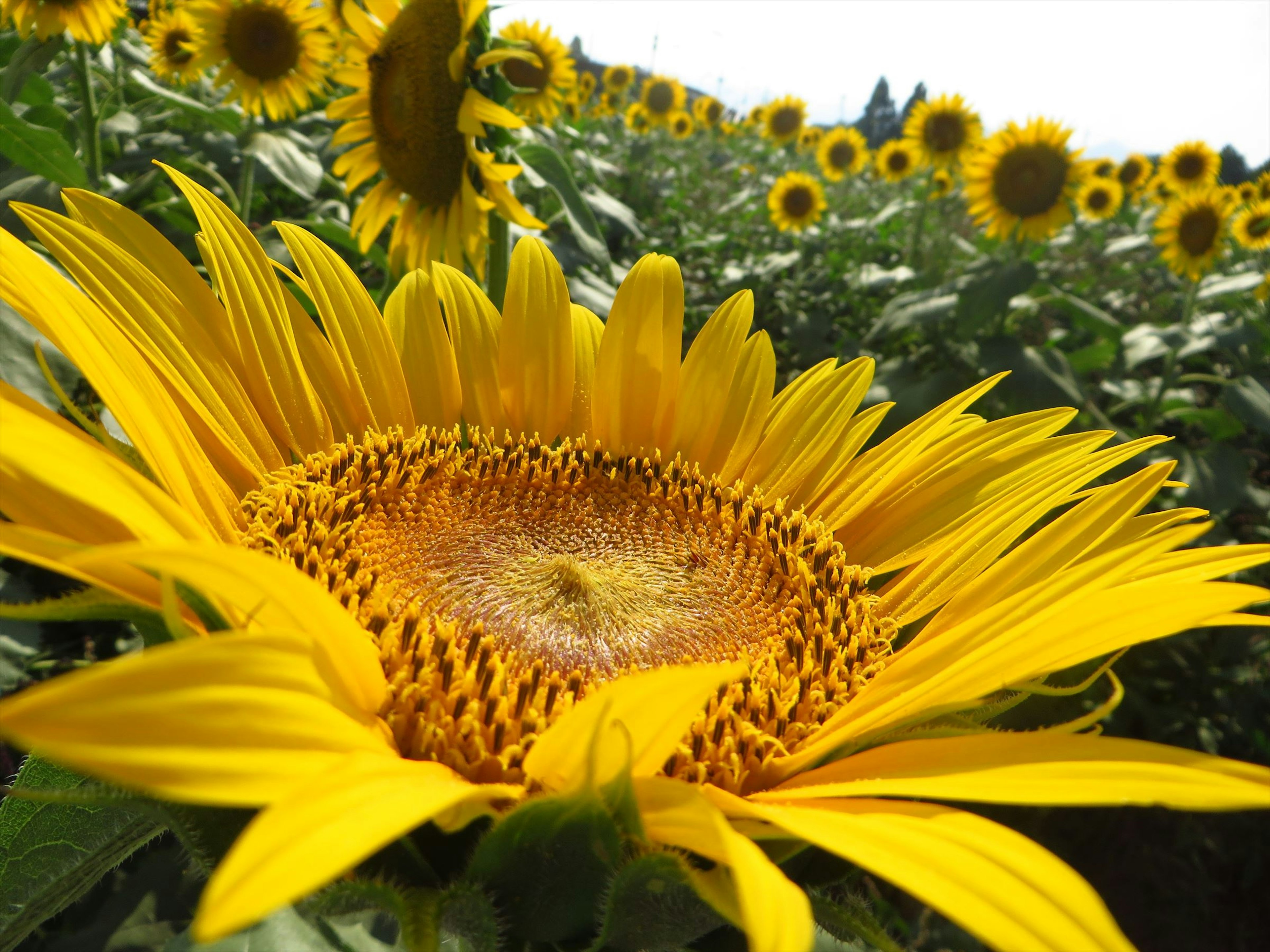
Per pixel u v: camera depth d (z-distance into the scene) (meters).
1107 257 3.52
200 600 0.31
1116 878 1.26
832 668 0.47
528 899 0.31
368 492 0.52
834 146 3.83
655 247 2.47
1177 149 3.26
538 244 0.68
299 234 0.60
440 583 0.47
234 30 1.46
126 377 0.37
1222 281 2.27
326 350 0.58
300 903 0.28
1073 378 1.69
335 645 0.31
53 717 0.19
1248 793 0.27
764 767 0.39
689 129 4.51
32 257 0.35
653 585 0.52
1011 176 1.88
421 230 1.01
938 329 1.94
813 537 0.58
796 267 2.78
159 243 0.50
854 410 0.65
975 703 0.34
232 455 0.48
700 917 0.31
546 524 0.58
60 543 0.28
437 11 0.92
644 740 0.28
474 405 0.66
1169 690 1.43
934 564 0.54
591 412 0.67
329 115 1.06
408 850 0.31
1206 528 0.33
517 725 0.38
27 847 0.39
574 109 3.56
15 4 1.24
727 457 0.65
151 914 0.77
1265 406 1.71
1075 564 0.45
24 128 0.94
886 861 0.26
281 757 0.23
